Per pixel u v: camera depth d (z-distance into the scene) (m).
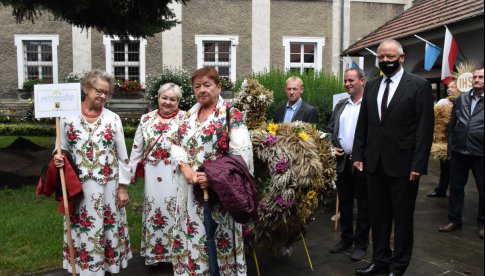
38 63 15.16
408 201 3.58
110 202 3.52
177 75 13.02
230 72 15.34
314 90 6.97
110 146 3.52
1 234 4.80
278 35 15.46
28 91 14.86
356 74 4.38
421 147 3.45
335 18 15.68
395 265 3.65
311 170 3.68
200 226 3.09
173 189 4.00
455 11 9.04
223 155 3.11
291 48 15.77
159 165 4.02
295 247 4.62
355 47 13.09
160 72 14.72
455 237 4.88
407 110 3.52
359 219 4.30
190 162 3.14
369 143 3.75
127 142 12.45
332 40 15.73
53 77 15.01
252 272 3.99
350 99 4.50
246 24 15.30
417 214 5.83
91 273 3.44
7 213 5.63
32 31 14.87
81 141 3.44
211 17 15.12
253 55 15.35
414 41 9.96
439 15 9.77
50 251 4.35
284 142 3.68
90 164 3.44
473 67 6.59
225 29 15.21
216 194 3.02
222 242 3.10
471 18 7.47
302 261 4.25
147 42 14.98
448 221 5.50
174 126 4.04
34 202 6.24
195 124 3.17
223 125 3.07
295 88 4.94
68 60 15.00
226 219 3.09
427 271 3.96
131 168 4.04
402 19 12.38
